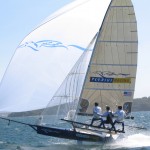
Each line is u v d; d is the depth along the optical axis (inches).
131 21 1051.3
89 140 943.0
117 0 1045.8
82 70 959.0
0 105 847.7
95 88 1043.3
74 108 946.7
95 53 1042.1
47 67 885.2
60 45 916.0
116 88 1054.4
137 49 1051.9
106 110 1026.1
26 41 905.5
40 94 866.1
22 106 849.5
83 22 956.6
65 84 925.2
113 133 979.3
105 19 1024.2
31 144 1133.7
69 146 1002.1
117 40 1053.2
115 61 1053.2
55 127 928.9
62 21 946.7
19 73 869.8
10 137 1524.4
